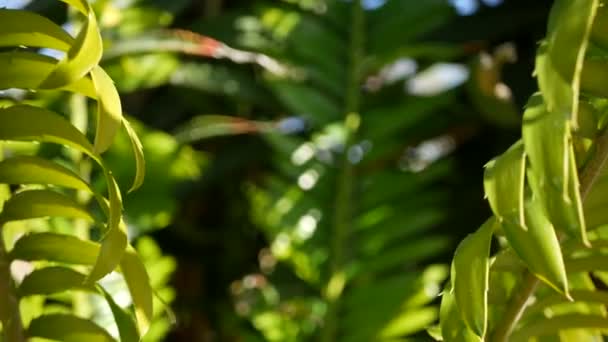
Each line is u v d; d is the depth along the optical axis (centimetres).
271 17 173
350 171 160
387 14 175
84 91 89
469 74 169
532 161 82
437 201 178
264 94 181
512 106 168
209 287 188
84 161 142
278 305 153
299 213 157
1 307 95
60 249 96
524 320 100
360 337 144
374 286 146
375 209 157
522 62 177
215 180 179
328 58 170
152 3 165
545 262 85
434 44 180
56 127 91
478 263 87
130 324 94
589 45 90
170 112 191
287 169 160
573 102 79
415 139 184
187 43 152
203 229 193
